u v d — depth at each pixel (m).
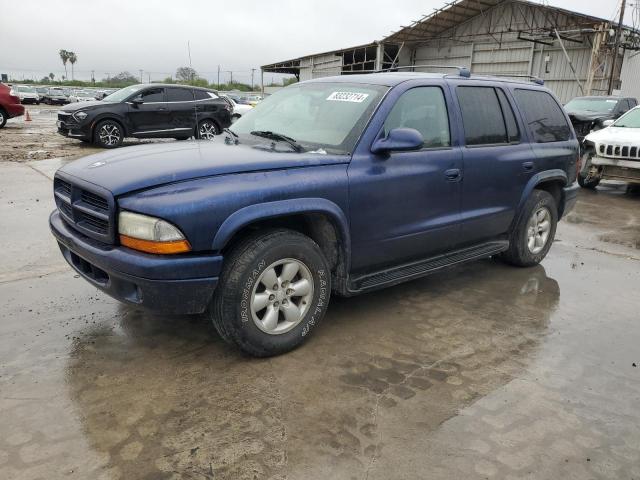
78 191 3.27
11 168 9.80
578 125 13.74
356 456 2.45
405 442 2.56
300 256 3.27
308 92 4.25
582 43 25.52
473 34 30.09
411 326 3.85
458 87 4.30
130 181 2.94
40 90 45.31
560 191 5.40
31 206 6.93
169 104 13.96
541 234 5.25
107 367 3.17
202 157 3.24
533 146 4.88
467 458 2.46
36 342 3.45
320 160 3.36
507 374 3.22
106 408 2.76
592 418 2.80
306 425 2.66
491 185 4.45
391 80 3.97
